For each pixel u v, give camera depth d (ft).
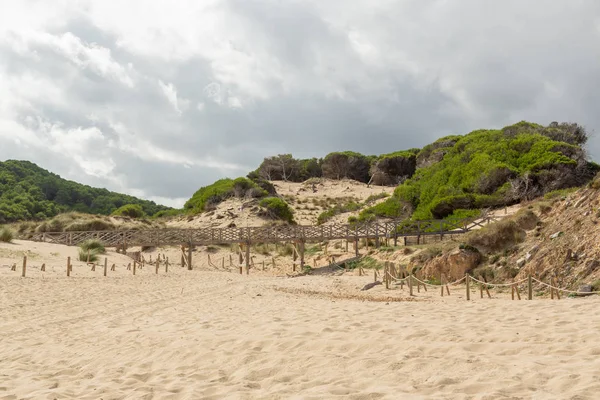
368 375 18.25
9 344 30.89
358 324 30.58
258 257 135.33
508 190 125.08
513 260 60.80
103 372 22.33
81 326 37.58
